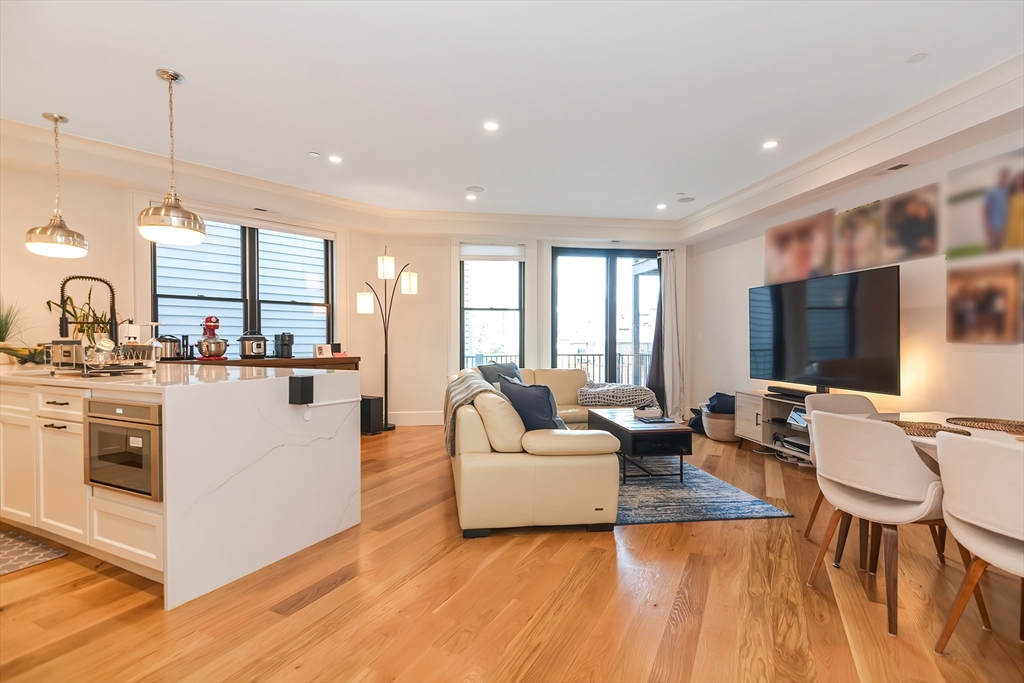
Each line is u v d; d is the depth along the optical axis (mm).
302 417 2436
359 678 1486
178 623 1762
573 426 4629
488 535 2613
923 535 2648
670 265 6211
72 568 2172
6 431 2396
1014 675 1501
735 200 4879
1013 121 2613
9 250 3412
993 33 2182
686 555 2379
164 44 2295
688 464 4156
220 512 2043
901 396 3486
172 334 4426
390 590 2020
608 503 2650
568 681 1482
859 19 2086
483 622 1792
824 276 3936
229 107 2945
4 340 3299
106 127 3248
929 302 3270
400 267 5844
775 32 2180
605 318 6391
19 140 3242
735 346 5484
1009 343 2783
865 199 3773
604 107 2932
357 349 5660
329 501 2584
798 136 3363
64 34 2209
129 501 1983
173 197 2422
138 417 1898
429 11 2041
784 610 1880
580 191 4711
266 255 5047
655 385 6246
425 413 5914
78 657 1562
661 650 1632
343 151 3680
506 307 6148
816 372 3971
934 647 1636
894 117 3059
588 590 2029
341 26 2150
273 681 1466
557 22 2113
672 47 2301
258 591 2004
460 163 3930
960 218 3051
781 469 4000
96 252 3820
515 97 2811
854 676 1499
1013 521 1393
